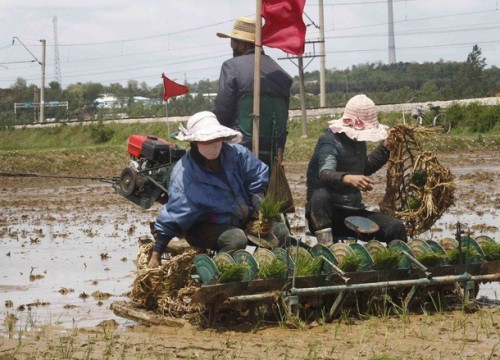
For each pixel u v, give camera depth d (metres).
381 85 149.00
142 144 8.26
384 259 7.42
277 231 7.63
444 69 157.88
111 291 9.28
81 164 30.53
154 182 8.14
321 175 8.08
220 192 7.56
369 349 6.11
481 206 16.92
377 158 8.71
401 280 7.52
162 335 6.77
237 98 8.38
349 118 8.22
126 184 8.36
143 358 5.89
